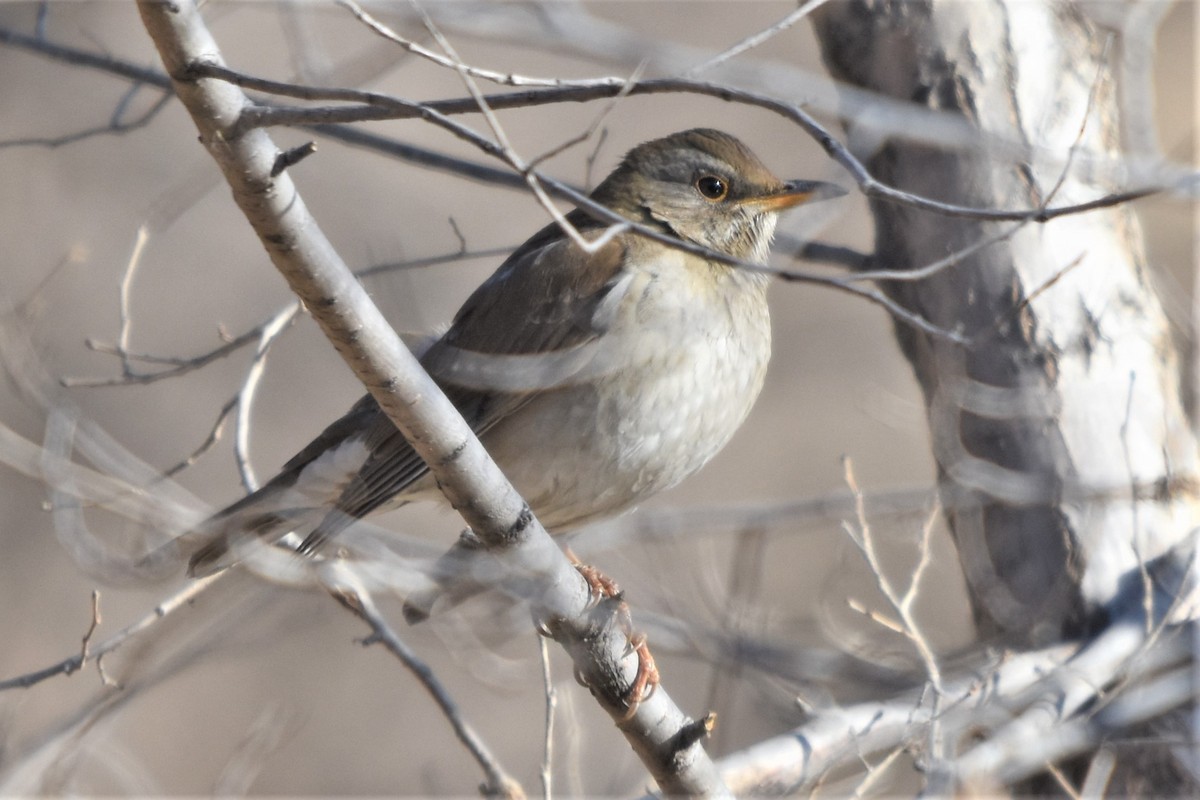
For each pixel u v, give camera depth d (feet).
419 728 61.21
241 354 67.51
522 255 36.27
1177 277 48.03
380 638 31.65
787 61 70.44
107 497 29.55
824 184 35.53
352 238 68.90
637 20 72.64
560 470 32.83
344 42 63.05
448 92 71.82
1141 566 32.58
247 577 30.78
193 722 60.34
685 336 32.42
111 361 65.36
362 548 29.99
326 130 33.40
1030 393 34.63
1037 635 34.65
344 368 68.59
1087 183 34.32
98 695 33.06
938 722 29.12
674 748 28.66
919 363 37.19
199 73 21.26
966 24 34.55
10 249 66.03
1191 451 35.55
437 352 34.53
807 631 36.50
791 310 68.33
